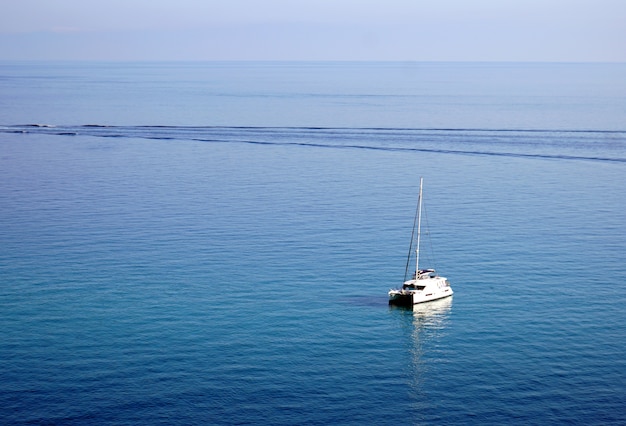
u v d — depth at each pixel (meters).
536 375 83.25
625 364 85.44
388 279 113.31
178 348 88.81
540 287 109.44
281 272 115.56
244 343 90.69
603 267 117.75
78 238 132.12
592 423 73.94
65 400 77.12
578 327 95.31
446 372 84.25
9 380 80.81
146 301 103.06
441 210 155.75
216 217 148.12
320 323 97.06
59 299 103.44
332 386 80.94
